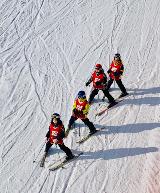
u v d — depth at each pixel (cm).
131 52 4803
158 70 4531
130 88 4284
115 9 5528
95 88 3925
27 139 3750
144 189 3353
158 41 4994
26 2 5569
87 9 5512
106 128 3834
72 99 4162
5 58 4659
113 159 3569
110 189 3341
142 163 3547
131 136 3772
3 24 5166
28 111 4025
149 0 5681
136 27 5225
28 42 4912
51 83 4353
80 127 3831
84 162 3531
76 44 4912
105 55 4747
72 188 3344
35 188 3344
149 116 3975
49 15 5362
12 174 3447
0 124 3881
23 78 4403
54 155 3581
